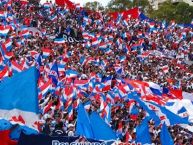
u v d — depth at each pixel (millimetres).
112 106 41938
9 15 66438
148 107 42438
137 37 85188
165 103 46031
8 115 29984
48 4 80438
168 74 72375
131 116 41594
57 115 35000
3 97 30109
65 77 44188
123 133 37125
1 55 44219
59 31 72000
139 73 66250
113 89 46375
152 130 38719
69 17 81500
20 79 30391
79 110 31250
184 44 90625
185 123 42375
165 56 84750
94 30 80500
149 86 51969
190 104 46500
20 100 30094
